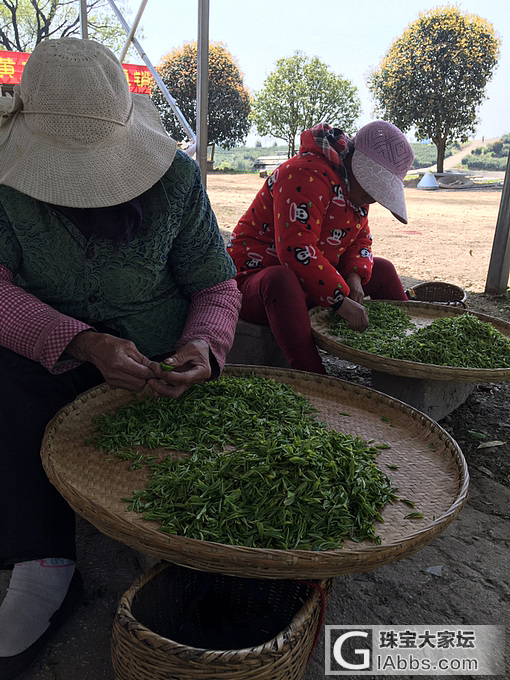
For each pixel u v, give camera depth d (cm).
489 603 200
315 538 149
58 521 172
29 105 156
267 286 289
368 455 188
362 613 193
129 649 132
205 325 205
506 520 243
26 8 2203
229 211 1126
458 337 288
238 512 153
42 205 173
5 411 173
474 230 1070
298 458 164
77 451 179
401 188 300
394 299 375
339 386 234
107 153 160
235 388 215
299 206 293
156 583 156
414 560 219
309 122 2364
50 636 170
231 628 175
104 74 156
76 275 186
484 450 295
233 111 2602
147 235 187
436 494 175
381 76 2097
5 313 175
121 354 171
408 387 295
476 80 1992
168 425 195
